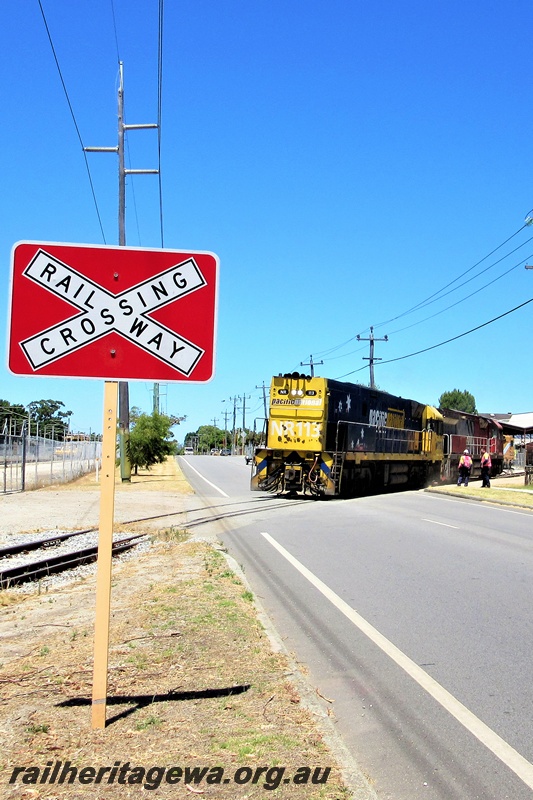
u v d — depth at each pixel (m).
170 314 4.86
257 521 17.88
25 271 4.77
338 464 24.20
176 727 4.55
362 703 5.46
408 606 8.56
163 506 22.02
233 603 8.03
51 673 5.60
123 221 27.00
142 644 6.38
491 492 28.62
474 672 6.17
